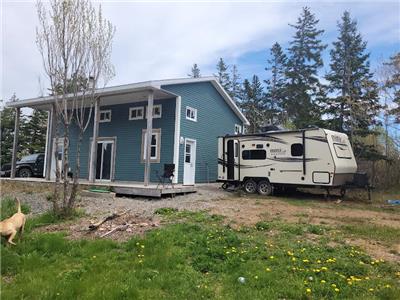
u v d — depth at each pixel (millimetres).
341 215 9211
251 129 35688
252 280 3949
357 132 19109
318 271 4219
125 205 9875
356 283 3908
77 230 6512
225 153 14914
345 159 12883
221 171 14969
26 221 7121
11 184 15203
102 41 8648
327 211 9898
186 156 16094
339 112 20188
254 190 14055
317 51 33844
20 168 19844
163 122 15672
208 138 17625
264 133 13906
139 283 3883
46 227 6906
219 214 8523
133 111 16750
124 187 12047
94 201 10562
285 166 13203
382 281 4020
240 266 4430
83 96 8461
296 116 31875
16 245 5277
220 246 5238
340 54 26609
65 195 7945
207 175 17359
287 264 4531
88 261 4680
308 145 12688
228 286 3865
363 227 7340
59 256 4941
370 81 19062
